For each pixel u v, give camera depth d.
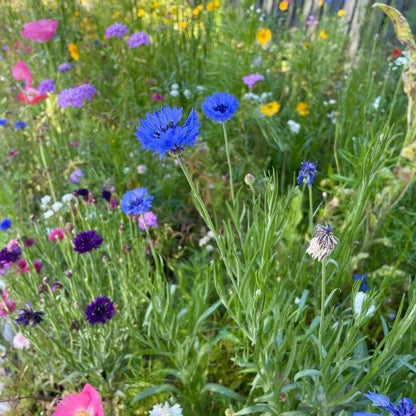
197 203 0.36
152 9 1.25
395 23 0.54
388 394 0.44
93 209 0.68
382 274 0.57
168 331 0.50
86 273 0.52
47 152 0.82
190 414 0.50
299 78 0.99
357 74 0.92
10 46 1.20
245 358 0.45
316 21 1.22
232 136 0.90
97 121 0.90
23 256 0.59
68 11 1.17
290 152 0.88
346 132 0.84
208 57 1.12
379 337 0.57
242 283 0.38
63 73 1.03
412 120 0.56
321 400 0.42
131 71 1.06
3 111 0.99
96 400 0.42
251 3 1.12
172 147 0.32
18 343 0.54
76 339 0.56
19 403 0.55
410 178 0.57
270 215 0.36
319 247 0.31
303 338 0.41
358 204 0.48
